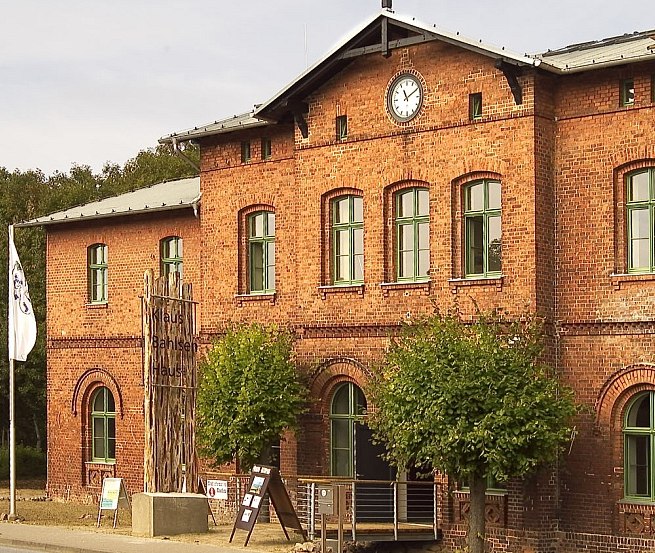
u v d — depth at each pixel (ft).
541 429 72.28
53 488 115.24
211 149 100.53
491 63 81.41
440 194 83.71
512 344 74.79
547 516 79.05
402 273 86.79
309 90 90.27
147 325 86.79
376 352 86.69
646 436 76.84
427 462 77.20
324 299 89.71
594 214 79.10
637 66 77.51
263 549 77.82
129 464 108.99
